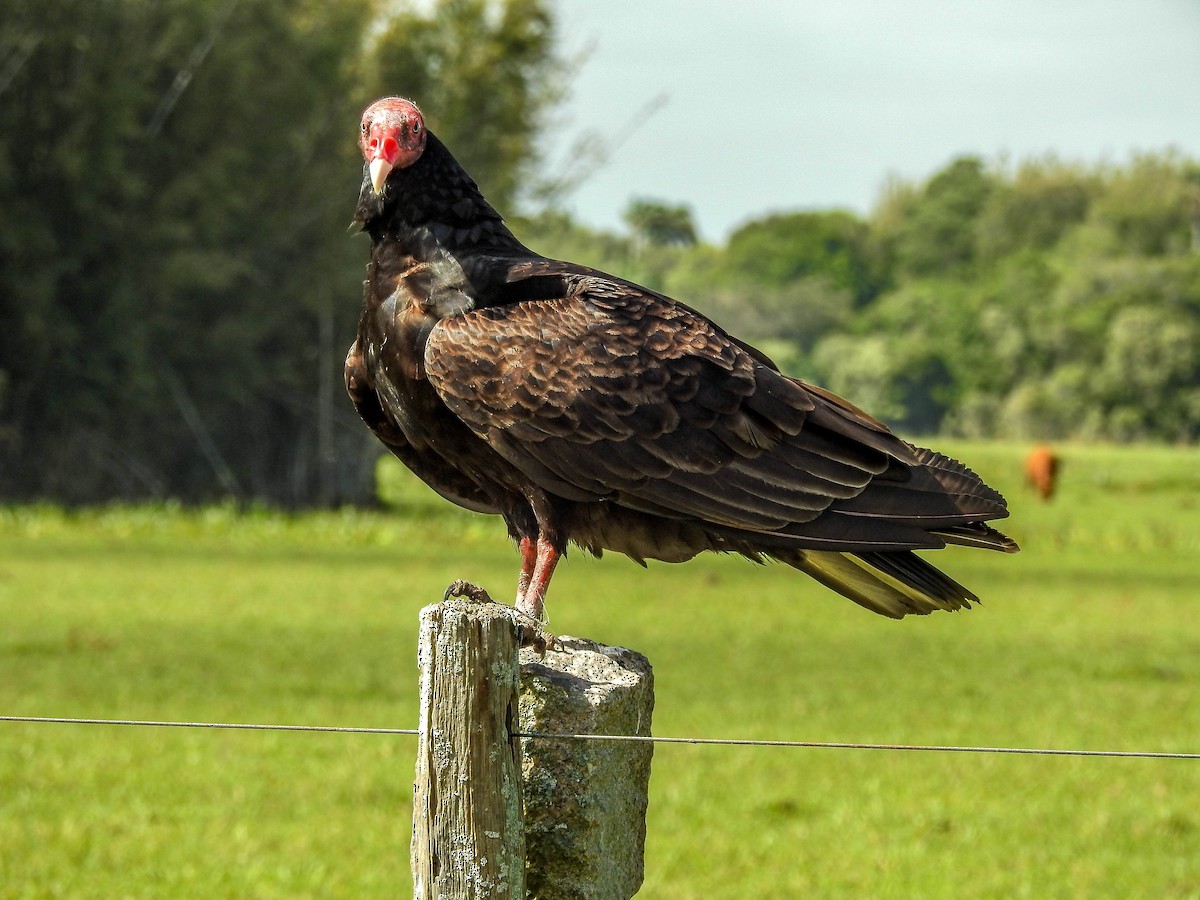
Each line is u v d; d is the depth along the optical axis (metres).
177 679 12.66
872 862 8.53
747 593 19.44
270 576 19.80
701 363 4.95
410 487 39.25
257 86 32.06
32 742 10.73
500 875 3.84
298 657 13.88
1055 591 20.55
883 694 12.91
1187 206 100.94
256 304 32.44
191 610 16.61
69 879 7.90
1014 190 112.81
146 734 11.12
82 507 29.78
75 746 10.67
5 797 9.38
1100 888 8.15
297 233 33.09
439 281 5.18
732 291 110.12
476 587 4.66
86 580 18.69
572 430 4.86
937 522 4.83
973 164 119.25
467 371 4.90
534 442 4.88
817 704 12.42
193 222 31.50
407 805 9.46
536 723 4.12
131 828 8.82
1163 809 9.69
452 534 26.11
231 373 32.09
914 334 88.62
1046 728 11.70
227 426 33.81
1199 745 11.14
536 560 5.23
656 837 8.94
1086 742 11.26
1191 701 12.81
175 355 31.72
